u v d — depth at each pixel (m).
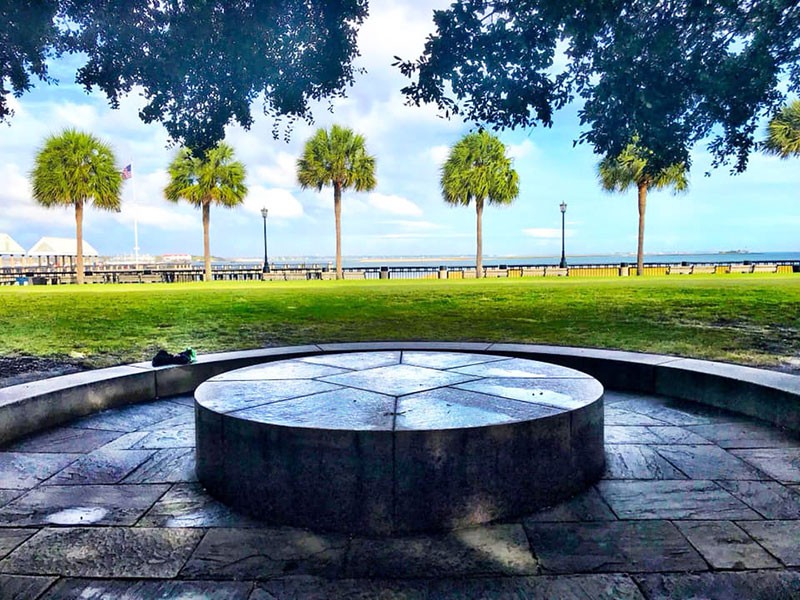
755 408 4.38
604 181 32.94
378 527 2.64
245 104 7.01
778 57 6.25
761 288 18.64
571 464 3.00
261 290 21.64
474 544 2.50
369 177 34.97
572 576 2.21
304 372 4.23
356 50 7.12
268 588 2.16
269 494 2.79
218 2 6.07
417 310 12.88
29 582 2.22
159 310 13.72
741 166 6.96
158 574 2.27
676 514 2.76
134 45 6.51
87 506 2.94
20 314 13.12
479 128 6.70
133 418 4.61
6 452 3.80
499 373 4.16
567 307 13.23
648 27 5.89
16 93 6.80
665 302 14.18
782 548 2.41
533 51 6.20
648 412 4.61
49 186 32.91
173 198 36.09
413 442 2.62
